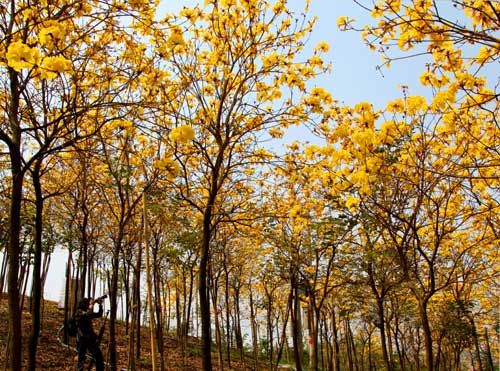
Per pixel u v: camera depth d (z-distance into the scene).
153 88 6.01
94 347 7.60
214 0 6.45
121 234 7.45
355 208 5.41
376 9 3.42
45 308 15.07
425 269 8.28
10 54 3.15
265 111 6.43
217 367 13.12
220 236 9.89
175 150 5.68
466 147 5.01
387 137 5.12
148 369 10.19
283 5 6.44
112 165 7.22
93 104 4.97
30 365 5.56
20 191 4.49
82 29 5.04
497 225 6.00
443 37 3.34
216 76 6.78
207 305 6.23
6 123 5.36
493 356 18.78
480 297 11.03
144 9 4.40
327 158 5.52
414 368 15.90
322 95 6.14
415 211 5.67
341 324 17.17
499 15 2.89
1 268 10.77
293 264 8.52
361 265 7.62
